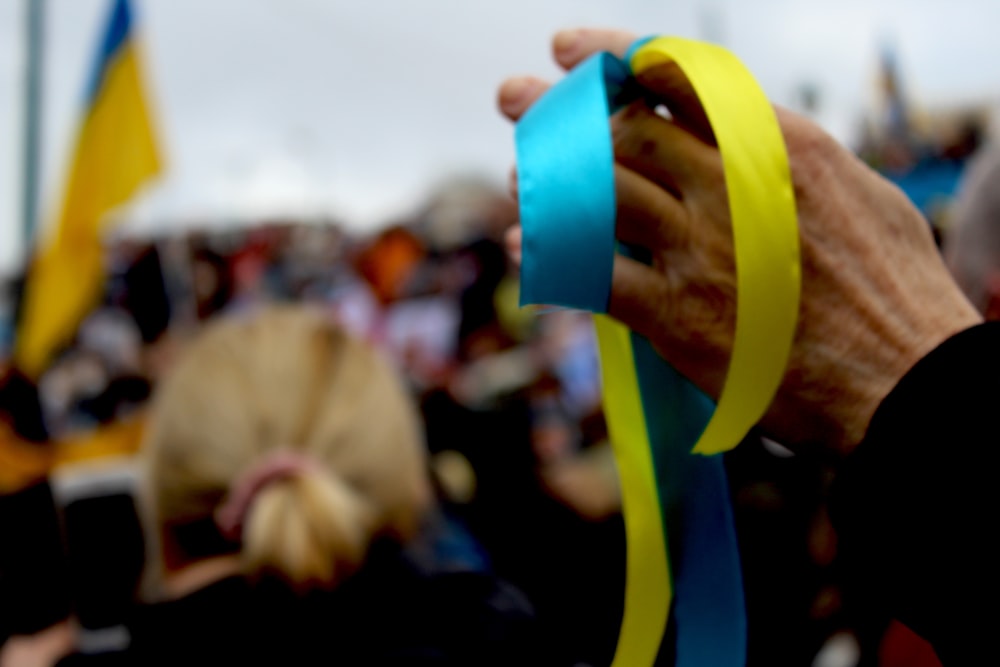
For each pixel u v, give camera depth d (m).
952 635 0.43
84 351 4.91
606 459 2.67
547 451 3.68
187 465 1.10
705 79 0.47
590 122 0.48
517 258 0.55
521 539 2.54
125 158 3.77
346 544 1.04
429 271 7.36
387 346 6.41
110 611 1.69
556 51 0.57
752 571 1.73
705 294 0.50
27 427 1.89
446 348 6.14
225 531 1.08
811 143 0.50
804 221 0.50
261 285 10.00
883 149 11.59
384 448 1.13
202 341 1.20
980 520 0.42
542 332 5.71
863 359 0.50
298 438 1.12
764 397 0.46
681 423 0.57
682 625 0.56
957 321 0.50
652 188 0.51
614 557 2.43
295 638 1.03
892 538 0.45
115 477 1.81
